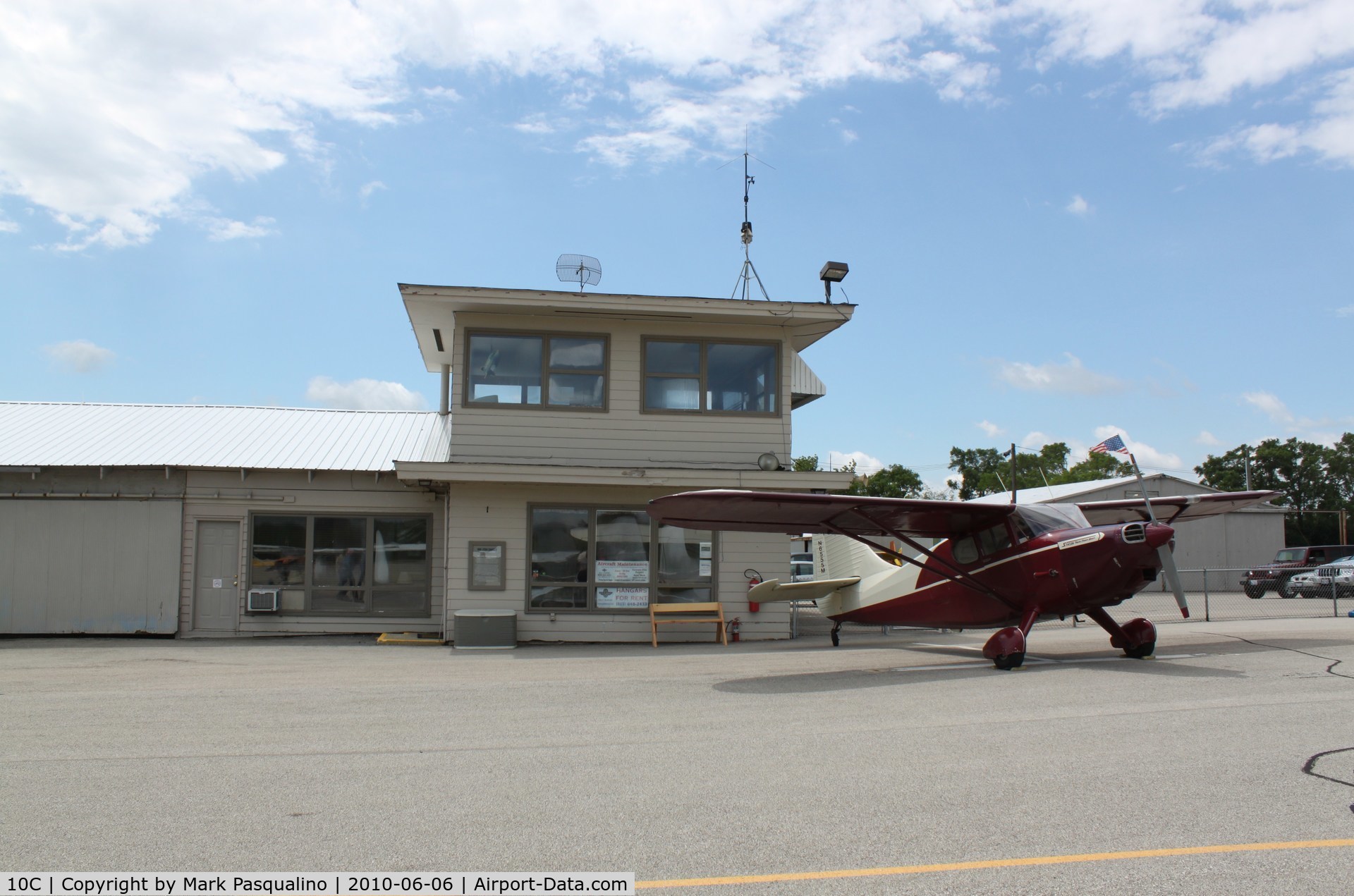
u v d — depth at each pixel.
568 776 5.37
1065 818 4.43
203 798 4.96
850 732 6.55
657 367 15.29
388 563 16.08
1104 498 32.72
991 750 5.84
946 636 16.66
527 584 14.77
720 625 15.05
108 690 9.11
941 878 3.69
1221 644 11.98
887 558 17.22
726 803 4.78
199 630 15.77
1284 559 30.88
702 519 11.52
